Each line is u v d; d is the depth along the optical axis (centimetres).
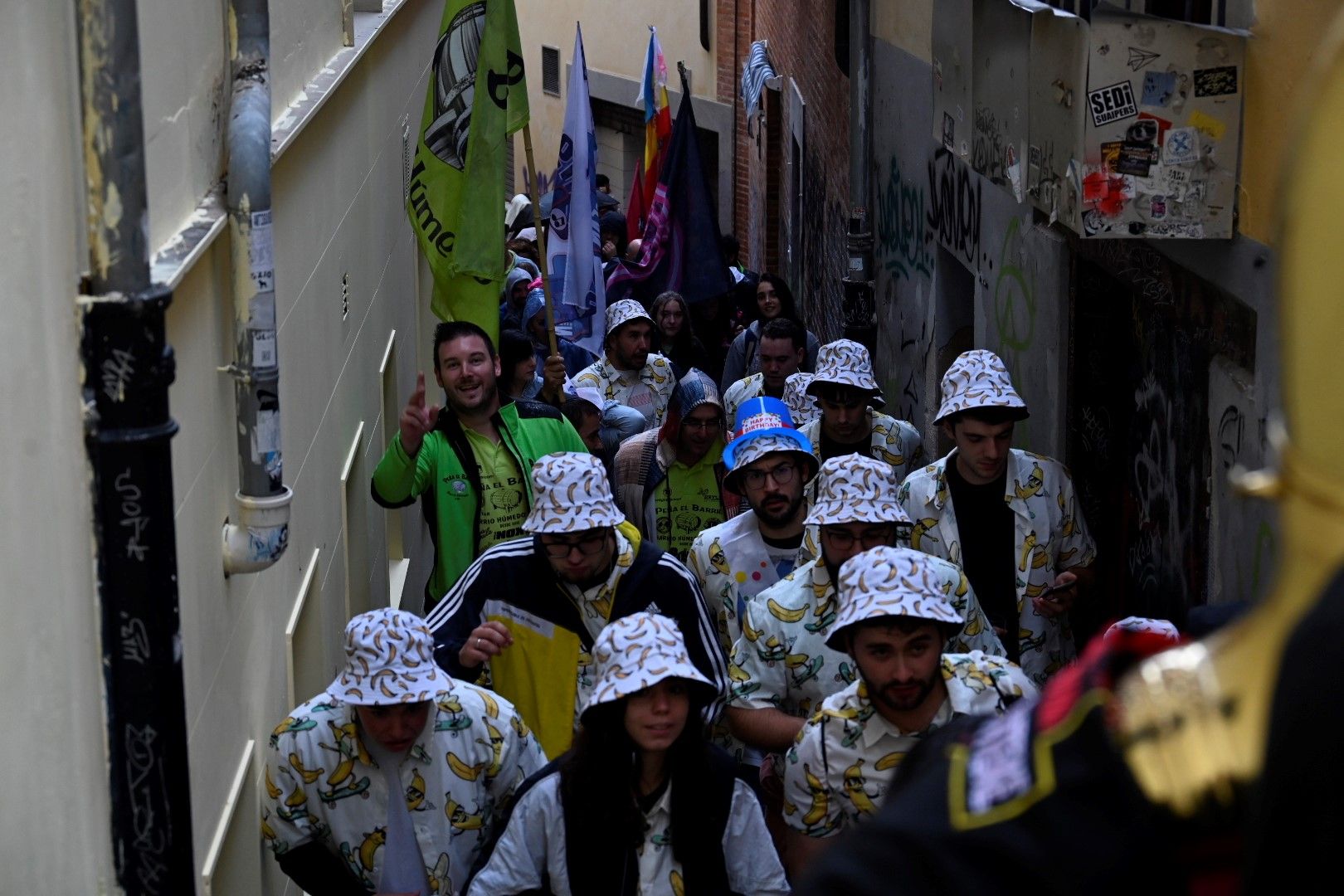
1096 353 871
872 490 611
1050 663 737
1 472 352
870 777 504
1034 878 78
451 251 950
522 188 3669
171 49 436
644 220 2139
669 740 473
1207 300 660
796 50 2081
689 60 2769
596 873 484
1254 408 594
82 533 364
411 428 789
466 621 646
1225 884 74
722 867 489
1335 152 72
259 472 488
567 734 644
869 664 491
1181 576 730
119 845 375
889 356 1436
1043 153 673
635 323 1172
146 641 370
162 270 393
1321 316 72
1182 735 76
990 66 784
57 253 354
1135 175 605
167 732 375
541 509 634
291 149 630
